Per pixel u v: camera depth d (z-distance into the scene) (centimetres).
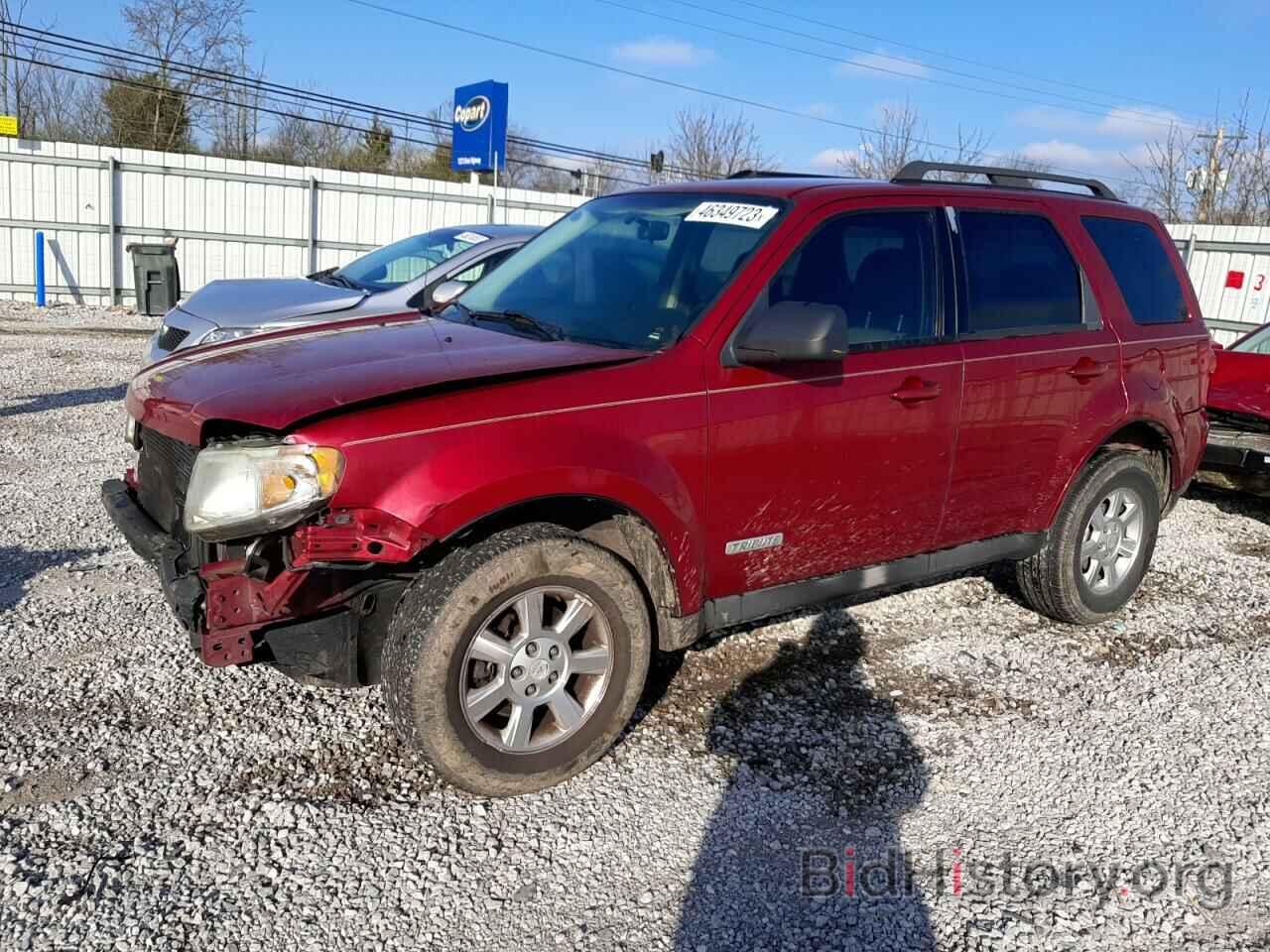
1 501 612
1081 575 502
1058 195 498
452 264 784
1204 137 3281
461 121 2477
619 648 353
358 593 323
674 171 3812
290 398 313
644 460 345
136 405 368
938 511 439
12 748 350
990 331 446
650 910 295
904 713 419
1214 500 802
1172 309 536
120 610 464
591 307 401
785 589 404
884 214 423
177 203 1914
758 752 383
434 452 312
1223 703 445
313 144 3641
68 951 262
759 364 369
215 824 318
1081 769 384
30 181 1800
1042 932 294
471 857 312
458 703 323
